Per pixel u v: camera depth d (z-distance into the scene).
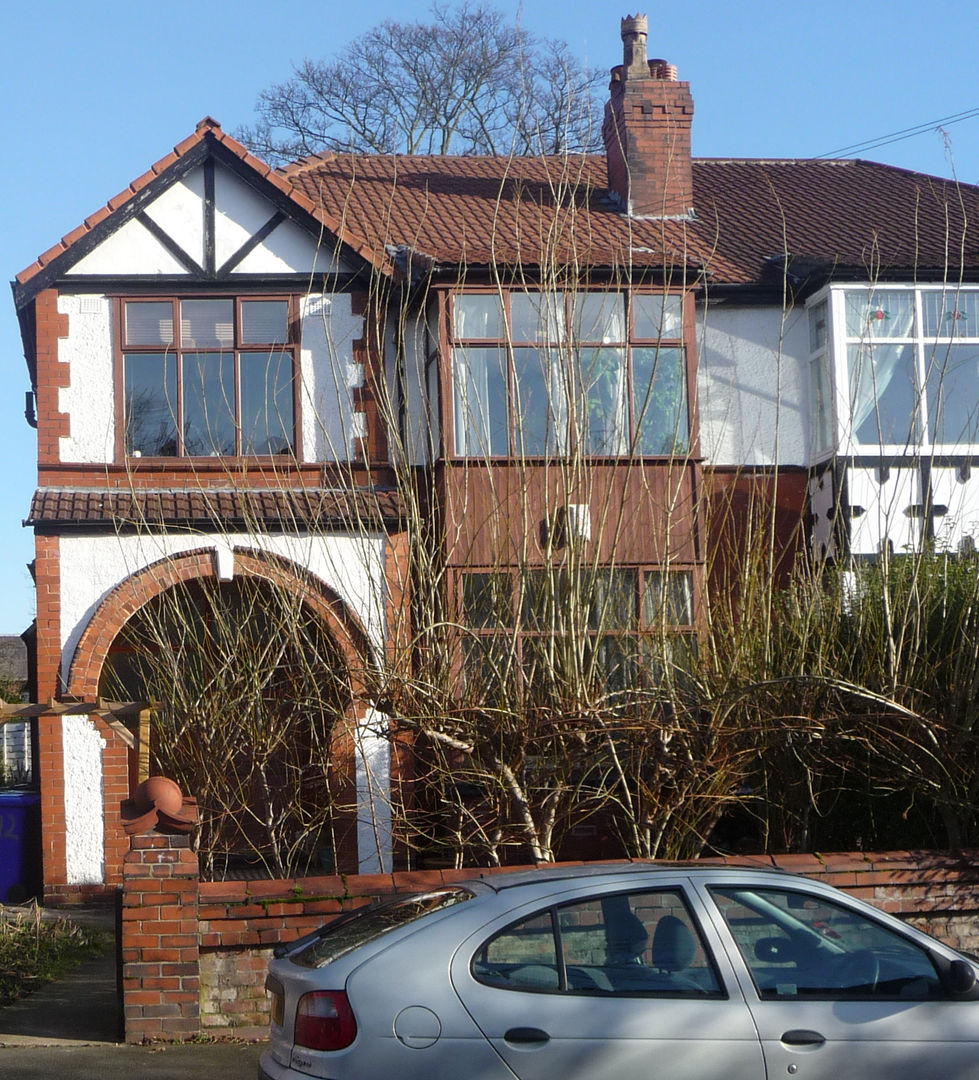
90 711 11.62
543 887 5.41
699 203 18.97
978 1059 5.26
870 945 5.48
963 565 10.10
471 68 28.94
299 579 11.51
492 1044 4.99
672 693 8.84
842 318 15.43
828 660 9.51
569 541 8.78
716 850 9.87
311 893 8.06
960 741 9.23
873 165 21.56
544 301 10.73
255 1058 7.52
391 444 10.34
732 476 15.61
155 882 7.95
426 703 8.69
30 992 9.34
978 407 14.68
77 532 13.49
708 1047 5.12
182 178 14.70
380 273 14.51
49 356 14.29
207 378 14.55
